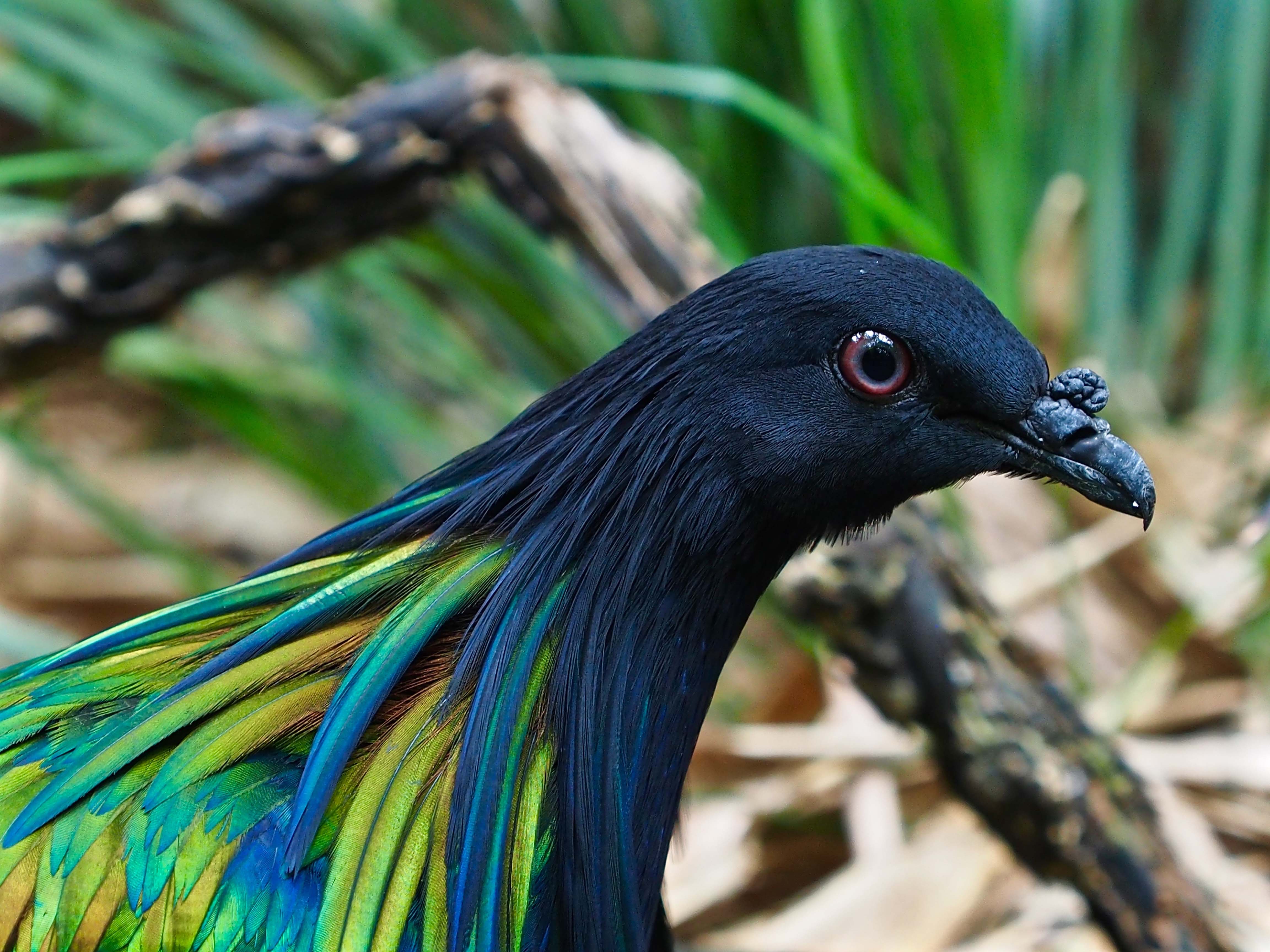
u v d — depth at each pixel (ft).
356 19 6.71
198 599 5.57
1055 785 5.84
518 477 5.56
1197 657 6.19
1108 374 6.66
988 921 6.00
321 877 5.49
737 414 5.55
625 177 5.94
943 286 5.55
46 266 6.04
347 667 5.53
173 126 6.53
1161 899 5.85
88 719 5.53
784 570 5.86
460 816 5.50
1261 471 6.24
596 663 5.55
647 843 5.57
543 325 6.30
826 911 6.01
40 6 6.43
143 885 5.48
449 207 6.18
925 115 6.20
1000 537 6.23
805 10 6.08
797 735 6.12
